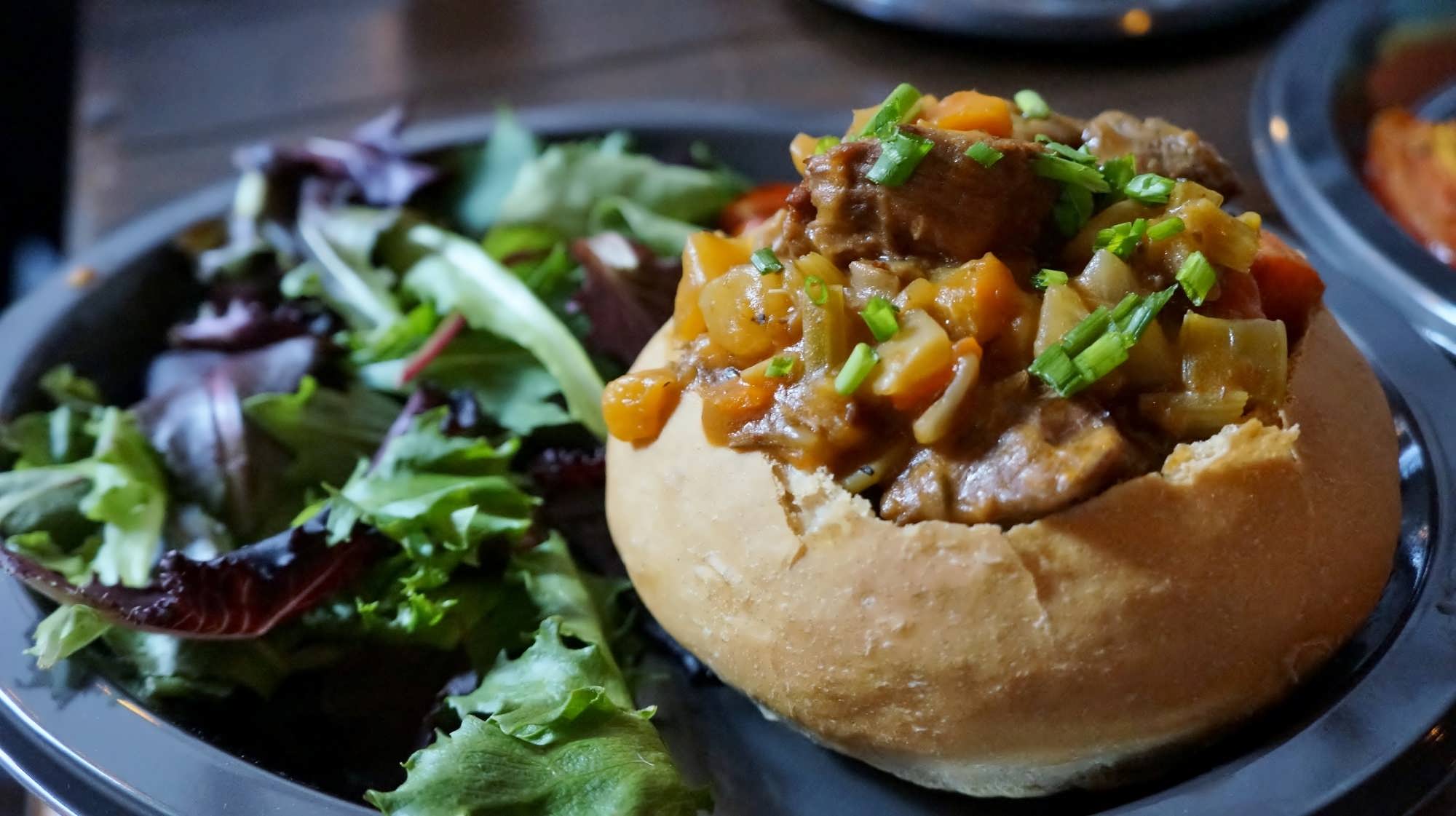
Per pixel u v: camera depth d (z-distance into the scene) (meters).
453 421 0.44
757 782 0.38
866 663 0.35
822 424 0.35
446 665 0.40
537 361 0.47
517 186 0.50
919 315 0.35
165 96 0.68
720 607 0.36
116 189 0.60
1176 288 0.35
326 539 0.40
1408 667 0.35
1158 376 0.35
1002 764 0.35
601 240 0.48
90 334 0.48
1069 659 0.34
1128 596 0.34
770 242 0.38
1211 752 0.35
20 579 0.40
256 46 0.72
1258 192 0.50
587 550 0.43
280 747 0.39
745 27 0.69
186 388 0.45
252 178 0.51
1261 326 0.35
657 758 0.36
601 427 0.45
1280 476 0.34
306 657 0.40
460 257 0.48
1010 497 0.34
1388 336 0.41
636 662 0.41
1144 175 0.36
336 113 0.65
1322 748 0.34
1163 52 0.61
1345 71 0.53
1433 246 0.50
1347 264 0.46
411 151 0.52
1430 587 0.36
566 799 0.35
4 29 0.78
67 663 0.38
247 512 0.43
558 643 0.38
